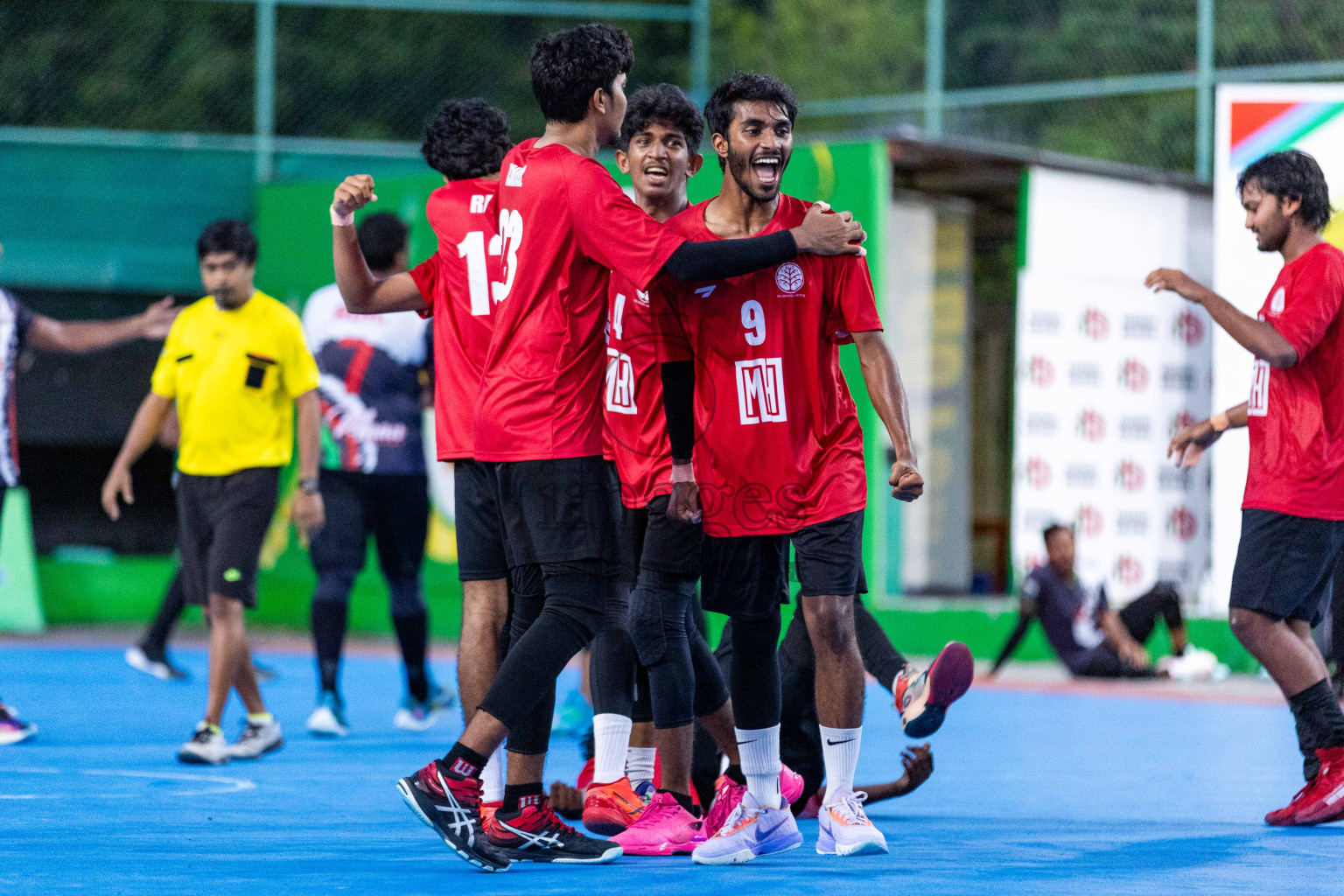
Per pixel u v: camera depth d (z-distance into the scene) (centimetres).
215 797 1066
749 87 827
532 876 793
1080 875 802
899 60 3450
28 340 1484
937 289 2869
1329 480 1025
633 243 793
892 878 791
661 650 877
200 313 1310
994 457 3225
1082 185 2488
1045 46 3108
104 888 740
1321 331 1011
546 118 846
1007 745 1462
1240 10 2983
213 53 3083
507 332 825
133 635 2716
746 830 838
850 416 845
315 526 1366
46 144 2922
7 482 1476
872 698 1927
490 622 926
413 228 2703
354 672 2209
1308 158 1058
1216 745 1484
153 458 2969
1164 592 2206
